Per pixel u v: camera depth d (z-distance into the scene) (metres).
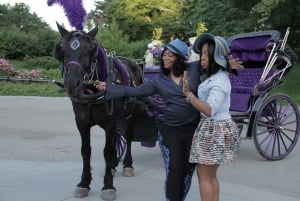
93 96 5.38
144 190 6.47
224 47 4.41
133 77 7.24
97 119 5.86
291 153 9.35
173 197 4.84
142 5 35.91
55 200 5.94
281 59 8.87
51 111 15.92
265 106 8.56
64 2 5.59
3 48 34.84
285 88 20.44
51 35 35.59
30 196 6.09
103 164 7.96
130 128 7.25
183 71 4.82
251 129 8.47
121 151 8.07
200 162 4.41
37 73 24.86
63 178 6.99
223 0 21.84
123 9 36.19
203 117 4.52
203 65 4.47
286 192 6.74
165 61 4.84
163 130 4.86
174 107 4.76
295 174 7.75
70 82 5.11
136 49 28.98
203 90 4.45
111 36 28.00
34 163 8.02
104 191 6.01
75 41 5.27
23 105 17.80
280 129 8.86
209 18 22.19
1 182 6.74
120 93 5.04
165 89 4.81
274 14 19.80
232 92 9.04
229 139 4.40
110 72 5.88
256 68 9.33
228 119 4.45
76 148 9.66
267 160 8.70
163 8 35.62
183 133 4.80
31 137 10.96
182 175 4.89
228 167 8.15
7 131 11.80
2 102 18.78
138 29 36.16
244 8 20.86
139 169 7.71
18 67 30.61
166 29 33.91
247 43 9.30
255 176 7.57
